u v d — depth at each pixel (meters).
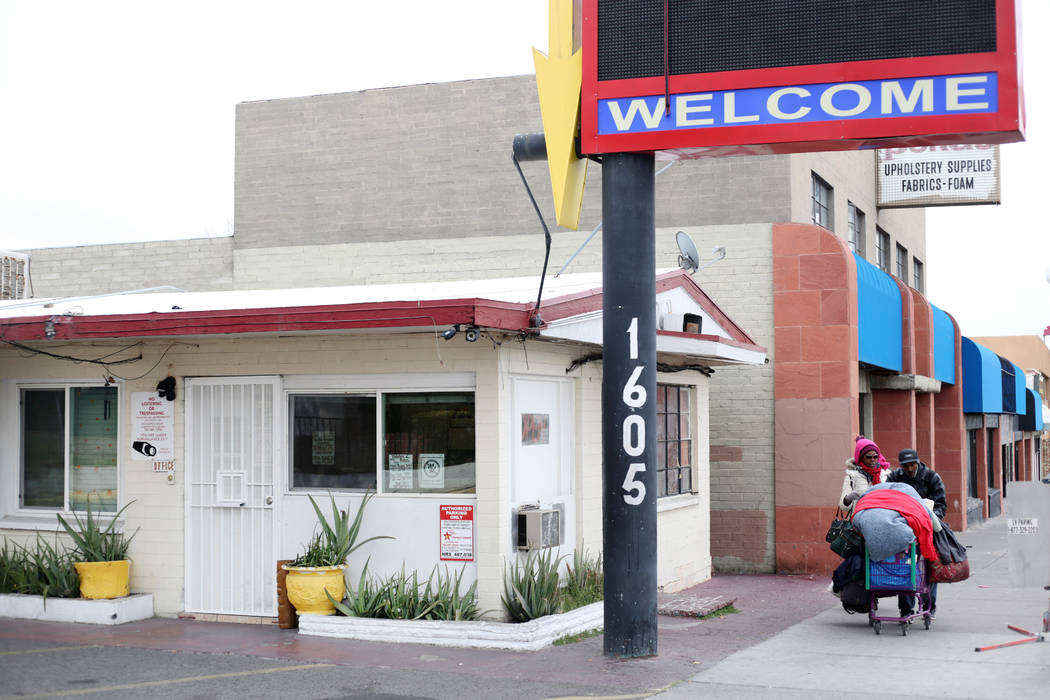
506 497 10.41
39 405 12.55
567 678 8.68
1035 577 10.17
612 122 9.38
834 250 16.41
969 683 8.41
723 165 17.16
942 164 22.69
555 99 9.65
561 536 11.62
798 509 16.30
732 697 8.05
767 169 16.98
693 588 14.44
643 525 9.42
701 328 13.63
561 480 11.72
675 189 17.34
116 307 12.62
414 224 19.73
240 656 9.56
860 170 21.89
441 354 10.51
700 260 17.05
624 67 9.37
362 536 10.80
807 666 9.14
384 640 10.12
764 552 16.44
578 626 10.52
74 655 9.62
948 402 25.00
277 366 11.19
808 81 8.91
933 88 8.64
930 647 9.99
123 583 11.45
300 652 9.70
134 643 10.16
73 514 12.13
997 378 28.52
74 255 22.17
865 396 20.89
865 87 8.78
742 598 13.57
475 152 19.44
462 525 10.41
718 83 9.12
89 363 11.98
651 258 9.51
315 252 20.36
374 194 20.05
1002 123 8.49
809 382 16.38
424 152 19.77
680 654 9.66
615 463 9.42
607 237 9.49
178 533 11.51
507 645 9.75
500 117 19.36
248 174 20.94
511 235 19.11
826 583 15.16
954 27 8.62
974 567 16.98
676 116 9.21
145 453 11.68
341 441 11.06
